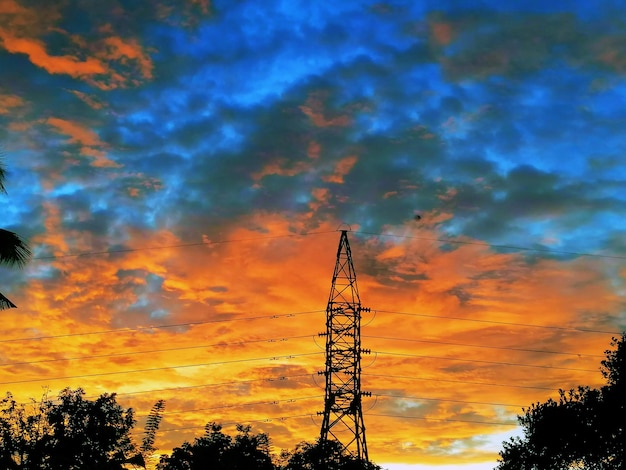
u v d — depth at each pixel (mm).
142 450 47312
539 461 58562
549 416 56344
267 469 58406
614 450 54031
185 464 58188
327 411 62750
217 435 60000
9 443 47344
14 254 27375
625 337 54531
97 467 46875
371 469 57594
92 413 49781
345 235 70312
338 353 65438
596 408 54062
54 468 47625
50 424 49000
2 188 27797
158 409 48250
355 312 66938
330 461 57062
